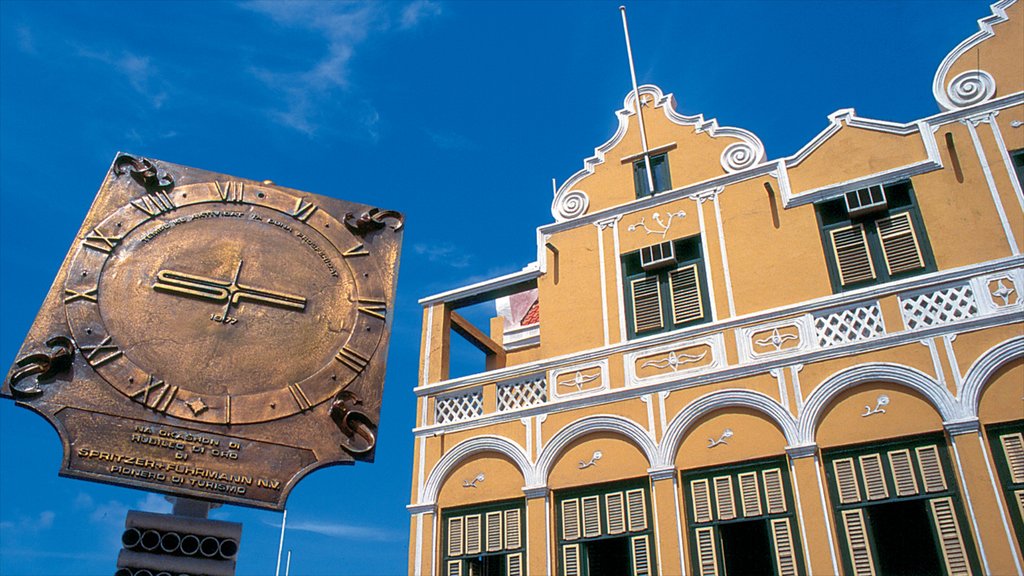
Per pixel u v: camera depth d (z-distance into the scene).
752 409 13.52
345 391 10.55
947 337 12.45
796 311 13.87
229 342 10.46
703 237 15.61
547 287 16.73
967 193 13.56
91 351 9.85
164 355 10.11
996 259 12.73
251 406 10.07
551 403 15.23
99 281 10.42
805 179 15.18
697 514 13.27
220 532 9.87
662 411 14.22
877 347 12.91
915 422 12.26
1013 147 13.52
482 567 14.82
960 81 14.51
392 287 11.71
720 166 16.28
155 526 9.68
